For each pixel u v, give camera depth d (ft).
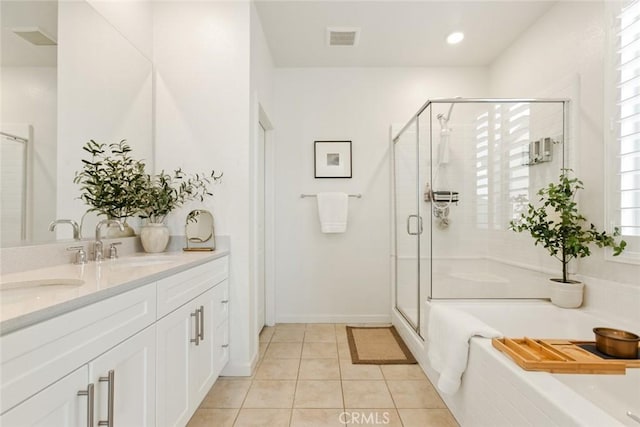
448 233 7.95
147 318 3.73
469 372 4.95
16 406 2.11
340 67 10.64
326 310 10.61
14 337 2.10
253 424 5.29
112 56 5.83
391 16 7.97
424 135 8.20
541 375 3.77
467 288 7.72
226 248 7.00
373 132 10.59
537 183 7.52
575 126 6.76
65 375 2.52
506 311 6.55
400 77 10.61
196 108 7.08
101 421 2.90
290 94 10.62
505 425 4.02
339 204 10.22
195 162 7.08
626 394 4.05
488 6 7.60
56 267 4.44
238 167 7.04
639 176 5.48
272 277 10.39
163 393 4.09
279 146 10.62
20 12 4.11
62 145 4.76
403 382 6.70
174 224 7.07
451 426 5.26
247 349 6.96
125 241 6.17
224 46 7.09
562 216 6.38
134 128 6.44
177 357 4.49
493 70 10.23
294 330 9.89
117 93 5.97
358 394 6.23
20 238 4.09
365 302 10.61
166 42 7.13
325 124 10.61
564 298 6.45
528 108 7.66
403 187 9.57
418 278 8.11
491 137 8.06
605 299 6.00
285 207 10.62
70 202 4.91
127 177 6.09
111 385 2.94
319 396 6.15
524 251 7.73
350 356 8.00
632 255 5.52
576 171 6.72
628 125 5.64
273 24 8.31
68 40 4.88
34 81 4.30
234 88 7.06
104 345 2.97
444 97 10.57
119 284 3.16
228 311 6.88
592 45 6.38
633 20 5.60
